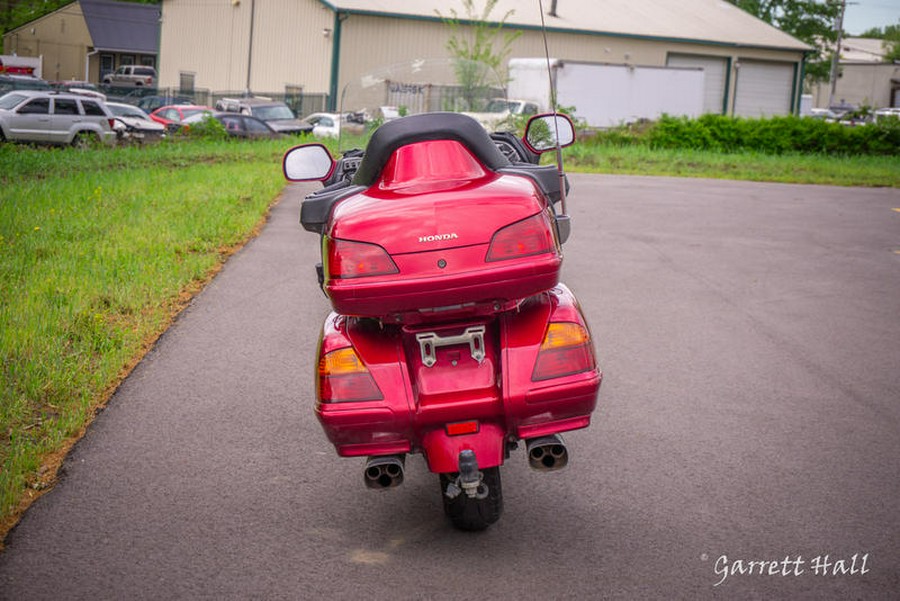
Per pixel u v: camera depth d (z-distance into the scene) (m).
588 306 9.18
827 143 30.83
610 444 5.75
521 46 46.84
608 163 25.77
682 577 4.11
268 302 9.30
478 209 4.21
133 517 4.85
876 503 4.86
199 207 14.32
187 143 27.44
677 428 6.00
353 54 43.50
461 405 4.23
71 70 76.06
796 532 4.53
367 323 4.51
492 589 4.05
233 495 5.13
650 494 5.02
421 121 4.85
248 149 26.00
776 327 8.44
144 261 10.38
